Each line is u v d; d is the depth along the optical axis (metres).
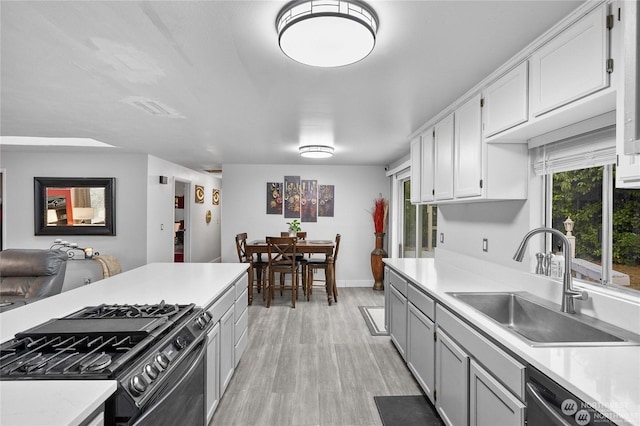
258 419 2.28
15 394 0.96
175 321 1.61
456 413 1.89
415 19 1.56
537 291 2.10
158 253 5.68
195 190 7.55
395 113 3.05
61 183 5.14
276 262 5.23
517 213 2.37
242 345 3.08
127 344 1.31
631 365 1.15
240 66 2.07
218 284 2.46
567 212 2.06
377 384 2.76
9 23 1.60
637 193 1.63
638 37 0.69
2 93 2.56
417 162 3.71
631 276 1.65
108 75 2.22
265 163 6.38
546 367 1.14
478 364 1.66
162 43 1.79
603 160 1.69
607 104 1.46
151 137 4.11
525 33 1.68
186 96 2.62
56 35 1.71
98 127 3.62
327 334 3.91
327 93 2.54
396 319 3.29
